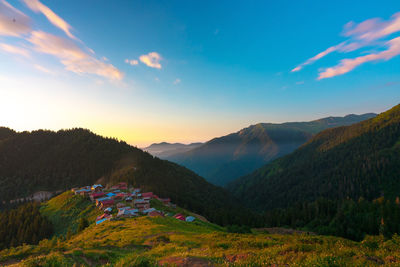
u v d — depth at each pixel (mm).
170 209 106312
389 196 187750
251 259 13727
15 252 22422
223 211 136625
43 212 111375
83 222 75625
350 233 104375
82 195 121125
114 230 51094
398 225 96750
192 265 13930
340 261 11383
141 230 45281
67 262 18969
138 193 129875
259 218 144375
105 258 21406
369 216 110562
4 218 105438
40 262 17156
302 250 16000
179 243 29484
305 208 149375
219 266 12695
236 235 34375
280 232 117938
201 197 185750
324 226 119375
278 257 13766
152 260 14727
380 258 12906
